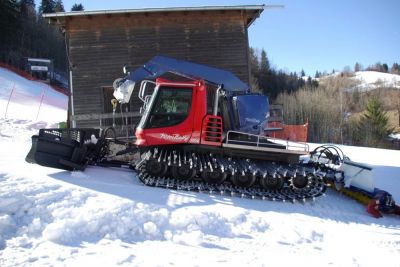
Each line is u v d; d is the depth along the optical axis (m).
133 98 13.98
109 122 13.98
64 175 6.99
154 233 4.96
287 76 68.88
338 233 5.85
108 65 13.90
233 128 7.80
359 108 61.41
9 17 52.16
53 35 68.25
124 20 13.88
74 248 4.31
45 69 50.38
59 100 37.88
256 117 7.76
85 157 7.79
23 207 5.01
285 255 4.81
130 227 4.97
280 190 7.46
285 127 12.41
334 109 47.84
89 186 6.43
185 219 5.34
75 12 13.20
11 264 3.79
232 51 14.07
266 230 5.61
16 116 23.00
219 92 7.77
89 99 13.92
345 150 17.47
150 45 13.95
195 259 4.38
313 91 56.47
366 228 6.27
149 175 7.36
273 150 7.39
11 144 11.41
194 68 8.30
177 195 6.58
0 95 31.34
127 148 8.35
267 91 61.78
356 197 7.85
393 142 45.34
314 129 45.53
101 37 13.89
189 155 7.42
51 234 4.45
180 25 14.00
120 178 7.41
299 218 6.32
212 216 5.63
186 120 7.39
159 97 7.43
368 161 14.00
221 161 7.38
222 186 7.31
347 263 4.71
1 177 6.27
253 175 7.22
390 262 4.86
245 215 5.92
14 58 52.06
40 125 17.27
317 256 4.89
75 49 13.84
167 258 4.33
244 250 4.85
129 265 4.04
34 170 7.21
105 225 4.89
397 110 62.75
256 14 14.00
